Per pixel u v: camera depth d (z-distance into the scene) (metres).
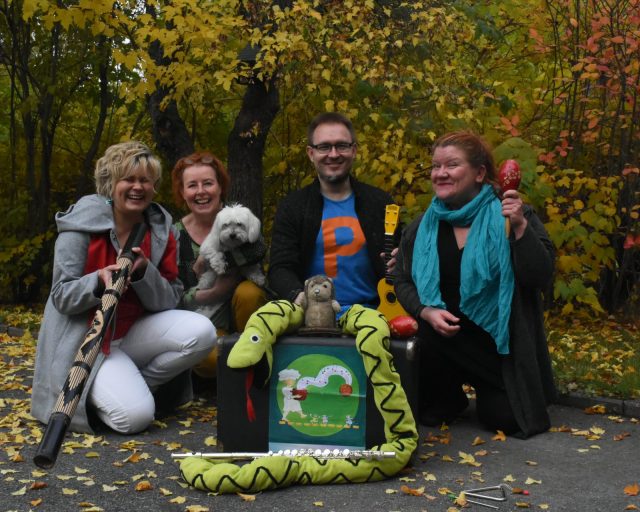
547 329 6.98
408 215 6.30
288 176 7.59
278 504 3.08
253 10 6.32
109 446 3.83
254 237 4.77
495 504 3.08
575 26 6.87
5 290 9.61
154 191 4.18
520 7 7.29
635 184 7.09
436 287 4.07
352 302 4.39
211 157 5.02
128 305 4.23
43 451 2.83
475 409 4.69
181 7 6.13
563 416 4.49
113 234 4.07
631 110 7.03
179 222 5.06
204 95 7.57
